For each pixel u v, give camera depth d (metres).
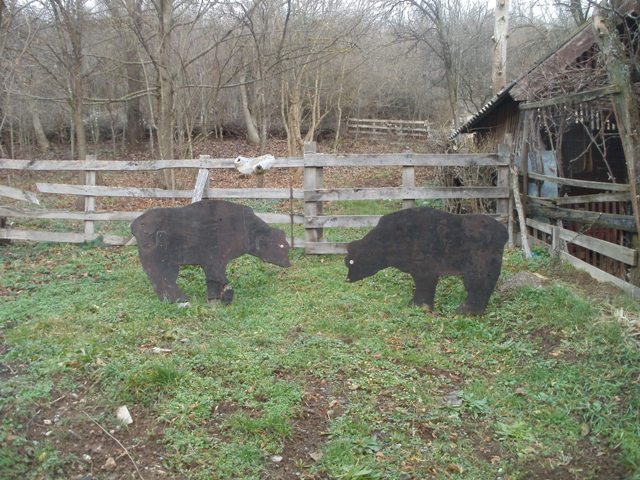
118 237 9.25
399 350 5.57
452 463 4.12
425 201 13.05
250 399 4.62
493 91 16.83
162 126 13.87
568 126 10.11
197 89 19.61
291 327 6.00
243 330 5.89
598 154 10.30
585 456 4.25
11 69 12.57
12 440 4.06
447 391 4.97
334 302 6.69
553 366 5.26
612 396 4.77
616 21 6.71
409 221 6.55
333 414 4.57
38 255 8.80
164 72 13.67
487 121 13.70
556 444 4.36
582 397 4.82
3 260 8.50
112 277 7.59
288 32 16.88
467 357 5.52
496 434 4.44
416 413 4.61
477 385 5.02
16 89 16.42
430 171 16.50
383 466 4.04
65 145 23.83
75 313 6.23
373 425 4.45
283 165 8.69
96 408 4.48
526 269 7.83
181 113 17.69
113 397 4.57
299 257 8.59
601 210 9.90
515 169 8.80
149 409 4.49
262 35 15.14
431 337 5.89
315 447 4.24
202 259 6.62
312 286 7.29
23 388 4.61
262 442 4.20
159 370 4.77
